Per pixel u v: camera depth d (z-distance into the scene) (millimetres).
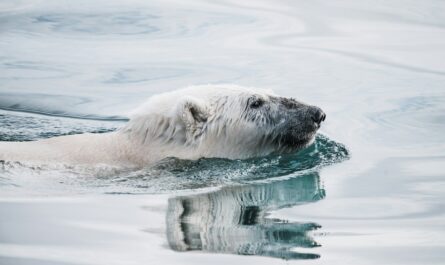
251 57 34375
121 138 23562
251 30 38062
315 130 24406
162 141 23281
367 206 20203
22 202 19797
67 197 20359
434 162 23891
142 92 30703
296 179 22656
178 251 16688
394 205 20234
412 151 25062
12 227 17984
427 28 38375
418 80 31938
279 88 30594
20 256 16281
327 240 17688
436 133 26656
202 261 16203
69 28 38312
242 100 24031
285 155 24719
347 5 42406
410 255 16766
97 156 22766
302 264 16156
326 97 30094
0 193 20391
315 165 24031
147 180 21969
